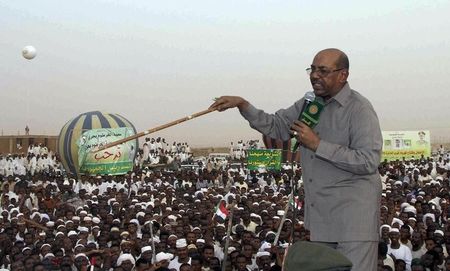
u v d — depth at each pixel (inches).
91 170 1028.5
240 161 1489.9
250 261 432.5
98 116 1087.0
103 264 434.0
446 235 469.4
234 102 148.9
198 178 974.4
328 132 132.2
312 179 133.6
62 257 414.3
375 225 130.6
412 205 629.9
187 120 149.9
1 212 634.2
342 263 79.9
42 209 682.8
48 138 1852.9
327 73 129.6
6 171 1298.0
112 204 672.4
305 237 381.7
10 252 455.8
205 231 513.3
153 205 663.1
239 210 570.9
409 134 1381.6
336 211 129.7
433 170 1124.5
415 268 378.0
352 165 124.4
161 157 1419.8
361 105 130.7
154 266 393.1
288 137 150.1
